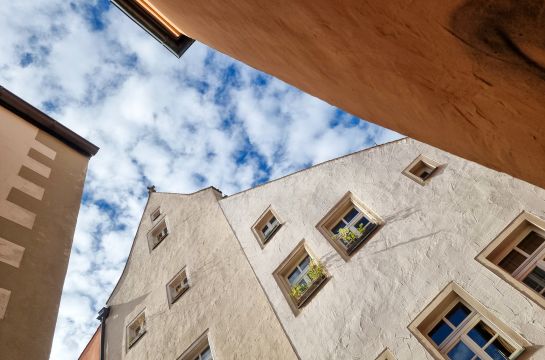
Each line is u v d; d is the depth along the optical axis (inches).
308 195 340.5
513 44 38.6
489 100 53.0
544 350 169.2
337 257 278.7
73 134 382.9
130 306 437.1
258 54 128.0
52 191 301.1
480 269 208.7
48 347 203.9
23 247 236.5
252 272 330.3
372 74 74.8
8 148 294.8
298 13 70.3
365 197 295.4
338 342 234.8
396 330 217.2
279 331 274.2
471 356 194.9
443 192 254.7
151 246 488.4
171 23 205.3
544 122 48.8
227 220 403.9
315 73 103.2
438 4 40.0
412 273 232.8
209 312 340.2
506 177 232.4
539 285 195.6
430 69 55.8
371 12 50.9
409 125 91.7
